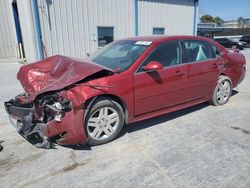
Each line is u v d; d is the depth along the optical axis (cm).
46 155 308
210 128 386
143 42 394
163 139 349
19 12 1392
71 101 290
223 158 295
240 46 2388
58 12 1068
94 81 311
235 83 525
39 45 1051
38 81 329
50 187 246
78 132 295
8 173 271
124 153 311
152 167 279
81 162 292
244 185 245
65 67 330
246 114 450
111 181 254
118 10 1259
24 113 320
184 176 261
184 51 412
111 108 329
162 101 384
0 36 1723
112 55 402
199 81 435
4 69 1145
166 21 1484
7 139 356
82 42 1171
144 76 351
